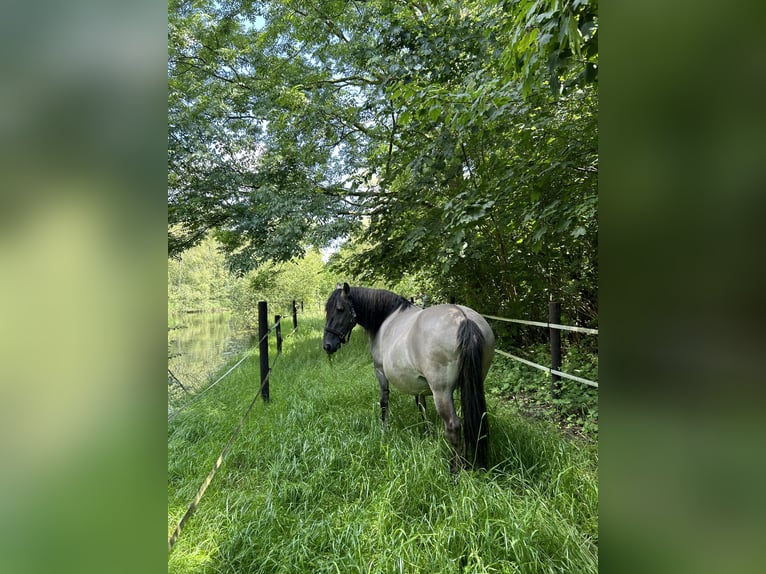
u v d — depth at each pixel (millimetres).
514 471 2250
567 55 1929
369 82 6715
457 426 2402
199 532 1871
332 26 6844
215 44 7020
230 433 3062
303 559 1720
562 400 3496
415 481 2119
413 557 1630
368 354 6355
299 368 5719
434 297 6863
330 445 2721
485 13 4320
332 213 5828
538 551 1638
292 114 6242
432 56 4664
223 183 6438
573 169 3416
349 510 2037
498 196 3807
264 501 2094
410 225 5516
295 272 16797
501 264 5211
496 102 3291
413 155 5270
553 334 3602
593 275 4695
